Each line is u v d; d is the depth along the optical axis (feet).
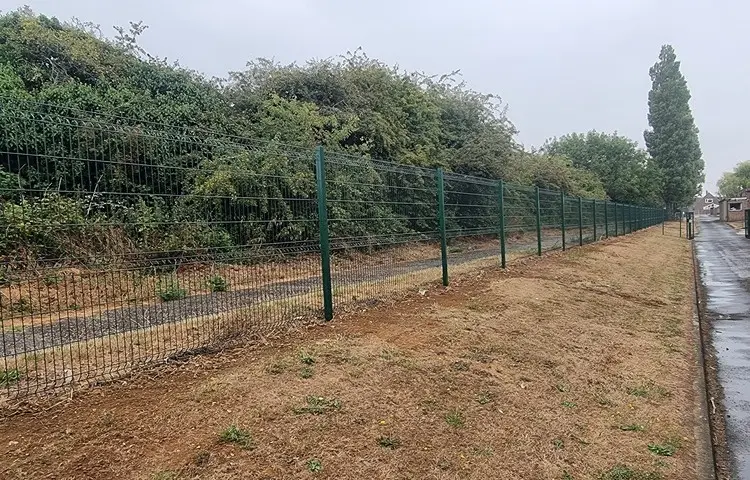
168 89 48.65
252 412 11.10
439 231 27.37
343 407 11.98
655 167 179.22
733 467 12.25
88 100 37.50
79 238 12.31
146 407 10.92
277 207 17.42
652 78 189.26
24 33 43.80
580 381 16.44
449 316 20.80
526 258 40.91
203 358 13.98
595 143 169.58
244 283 16.43
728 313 30.94
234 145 16.26
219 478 8.96
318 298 19.13
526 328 21.02
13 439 9.34
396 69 70.74
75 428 9.88
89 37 48.91
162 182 13.83
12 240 11.24
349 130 51.93
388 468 10.19
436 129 67.87
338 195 20.21
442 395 13.75
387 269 23.85
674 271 49.60
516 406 13.91
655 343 21.97
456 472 10.50
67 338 14.24
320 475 9.54
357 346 15.84
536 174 89.35
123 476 8.68
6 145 10.82
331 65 59.98
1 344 13.37
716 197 433.89
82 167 12.08
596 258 47.52
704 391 16.96
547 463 11.36
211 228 15.25
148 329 15.10
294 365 13.82
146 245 13.70
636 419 14.12
